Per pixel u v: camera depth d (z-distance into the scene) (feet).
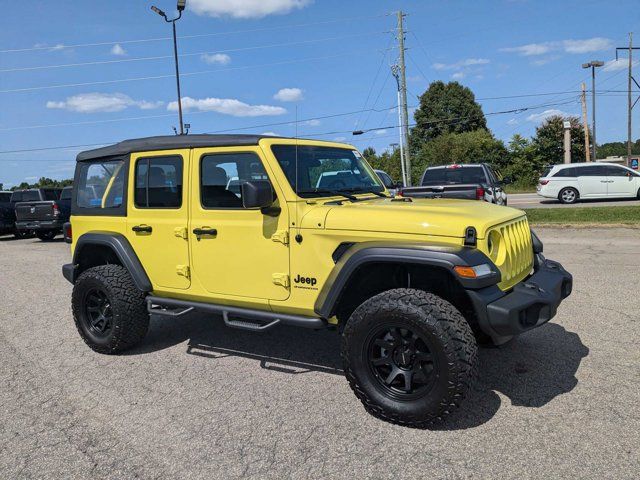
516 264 12.03
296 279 12.31
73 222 17.06
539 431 10.28
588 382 12.41
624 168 66.85
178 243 14.29
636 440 9.75
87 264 17.33
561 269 13.16
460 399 10.13
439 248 10.33
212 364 14.85
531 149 148.36
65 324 20.02
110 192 15.99
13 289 27.63
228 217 13.25
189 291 14.33
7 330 19.38
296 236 12.16
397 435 10.44
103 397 12.85
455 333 10.02
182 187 14.12
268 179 12.55
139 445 10.47
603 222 42.45
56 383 13.89
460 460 9.41
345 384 13.11
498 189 40.96
